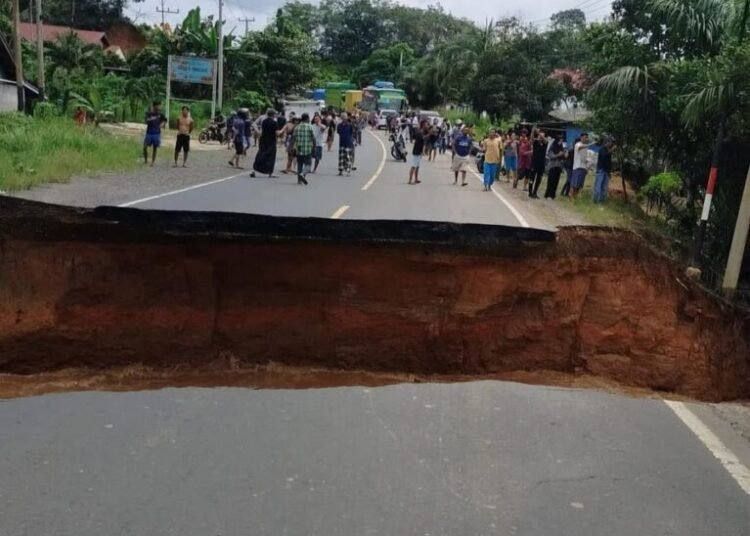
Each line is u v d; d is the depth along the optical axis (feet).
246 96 147.33
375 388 17.43
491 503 11.89
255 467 12.78
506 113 153.79
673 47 55.36
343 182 64.23
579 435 14.99
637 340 19.71
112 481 12.07
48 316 18.17
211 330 19.01
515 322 19.70
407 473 12.82
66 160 58.13
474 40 204.74
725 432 15.64
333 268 19.22
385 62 311.68
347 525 10.96
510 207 52.47
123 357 18.63
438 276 19.42
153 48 149.18
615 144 61.36
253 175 63.77
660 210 54.39
